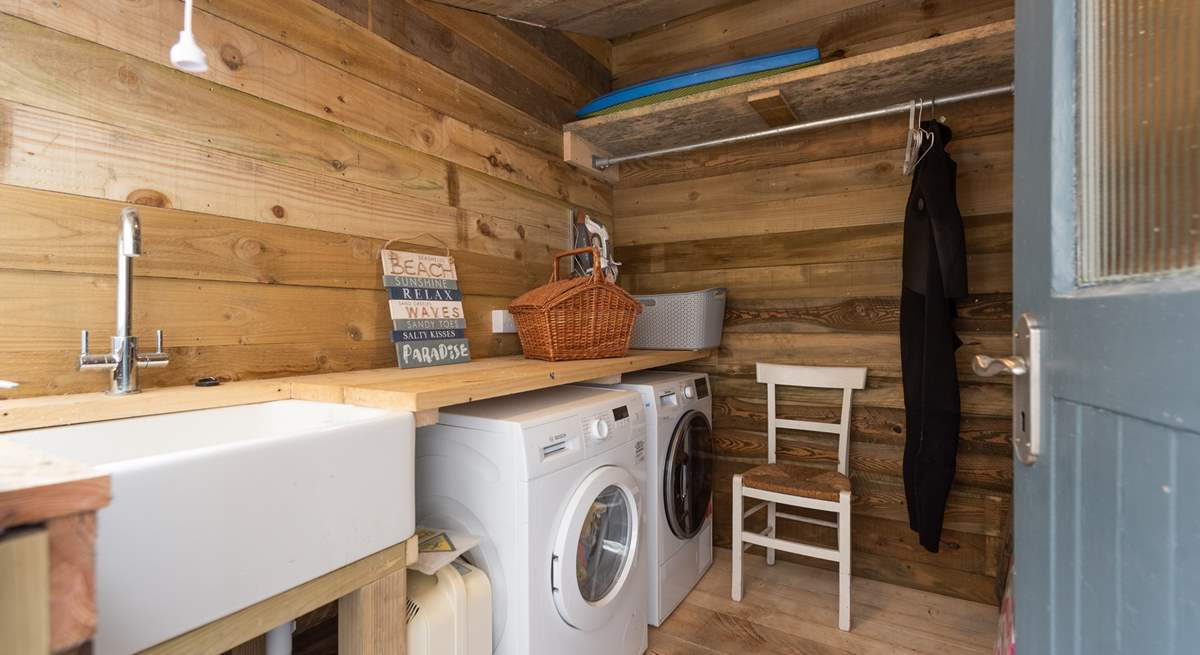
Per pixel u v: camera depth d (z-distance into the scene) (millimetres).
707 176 2816
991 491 2217
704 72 2324
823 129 2541
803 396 2590
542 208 2521
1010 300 2182
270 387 1346
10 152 1051
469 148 2129
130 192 1213
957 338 2141
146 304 1237
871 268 2451
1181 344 430
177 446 1172
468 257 2117
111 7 1182
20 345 1073
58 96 1110
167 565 742
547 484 1427
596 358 2105
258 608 874
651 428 2066
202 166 1333
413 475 1179
